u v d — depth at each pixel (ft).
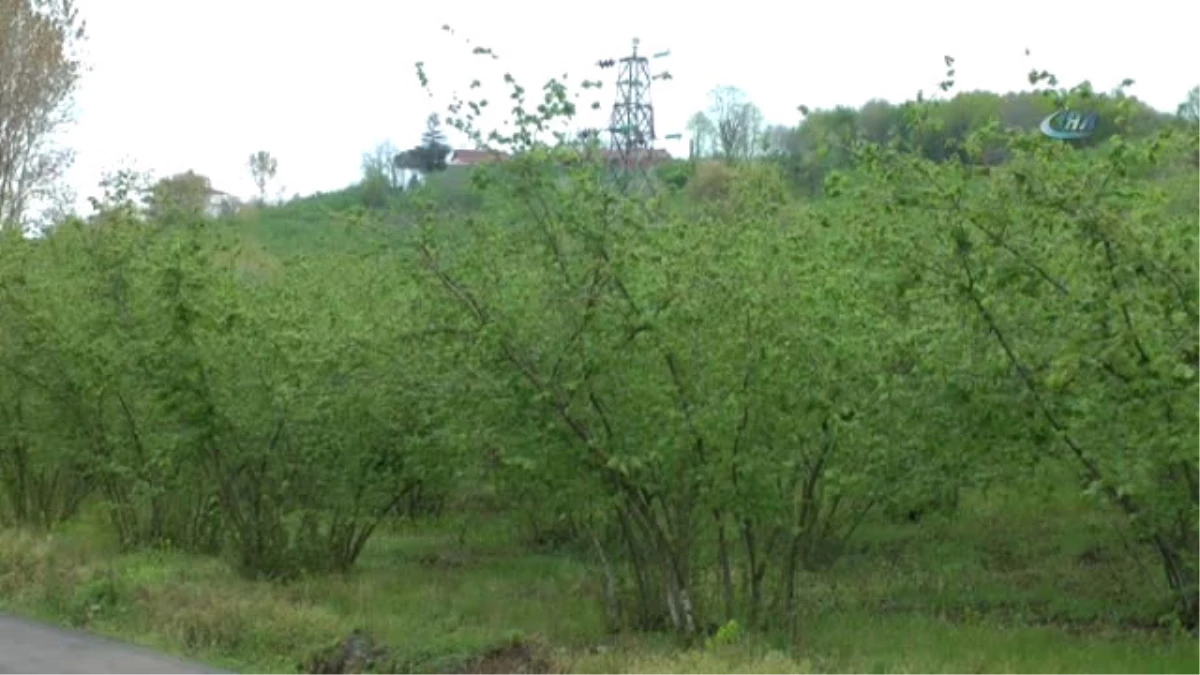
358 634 37.86
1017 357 35.94
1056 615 43.78
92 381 56.34
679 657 34.99
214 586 46.70
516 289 40.42
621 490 40.22
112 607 44.21
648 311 38.22
